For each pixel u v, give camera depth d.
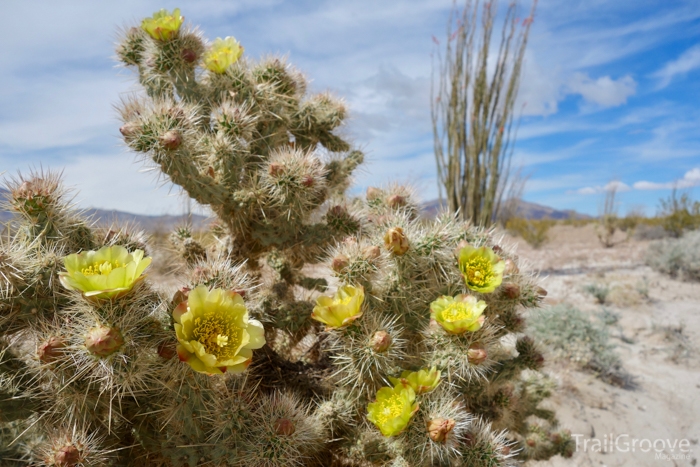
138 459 1.77
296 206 2.20
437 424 1.59
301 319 2.26
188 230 2.69
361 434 1.85
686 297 7.73
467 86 9.29
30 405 1.54
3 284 1.47
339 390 1.96
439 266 2.03
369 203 2.79
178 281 2.10
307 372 2.27
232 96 2.35
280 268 2.61
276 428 1.62
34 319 1.56
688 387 4.74
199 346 1.30
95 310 1.38
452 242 2.18
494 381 2.34
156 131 1.89
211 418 1.62
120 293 1.36
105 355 1.33
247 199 2.16
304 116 2.68
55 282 1.56
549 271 9.94
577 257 11.82
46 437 1.68
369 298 1.92
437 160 9.68
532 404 2.98
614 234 17.92
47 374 1.47
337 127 2.82
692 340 5.81
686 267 8.98
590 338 5.04
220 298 1.43
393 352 1.78
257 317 2.11
